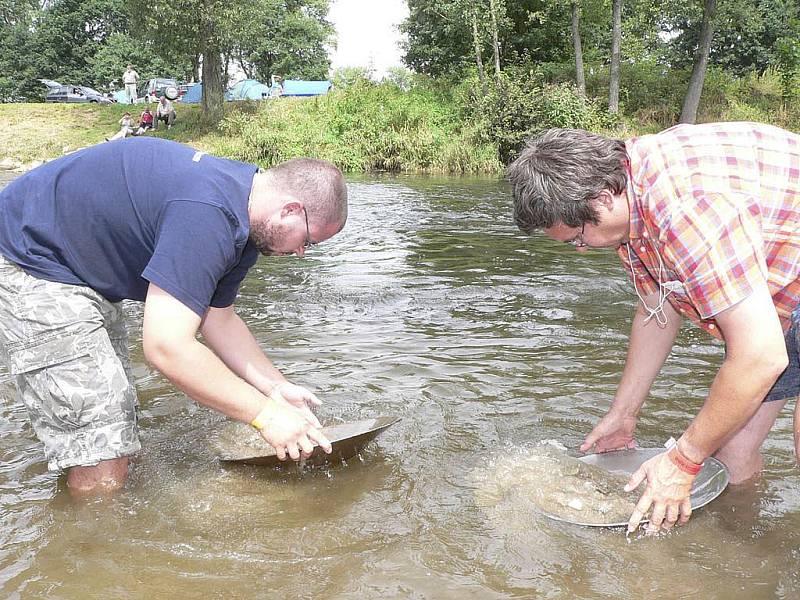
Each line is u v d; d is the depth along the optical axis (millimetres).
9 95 55688
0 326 2459
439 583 1979
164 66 55250
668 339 2645
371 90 23344
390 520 2328
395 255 7207
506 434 2957
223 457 2705
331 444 2605
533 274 6203
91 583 1977
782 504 2406
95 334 2496
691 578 2002
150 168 2312
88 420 2471
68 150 23656
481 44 25516
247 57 53125
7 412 3227
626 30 25844
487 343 4195
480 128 20500
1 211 2461
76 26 57000
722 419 1946
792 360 2299
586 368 3744
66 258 2436
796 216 1931
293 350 4059
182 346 2182
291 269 6516
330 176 2328
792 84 25172
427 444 2879
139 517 2348
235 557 2111
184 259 2162
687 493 2162
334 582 1983
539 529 2266
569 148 1968
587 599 1904
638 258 2248
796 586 1961
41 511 2379
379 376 3627
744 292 1796
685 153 1927
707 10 22953
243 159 21406
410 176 18656
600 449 2807
